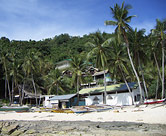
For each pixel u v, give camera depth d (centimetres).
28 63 4716
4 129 1524
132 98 3375
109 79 5000
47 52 9912
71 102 3519
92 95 4056
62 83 5259
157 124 1278
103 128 1282
